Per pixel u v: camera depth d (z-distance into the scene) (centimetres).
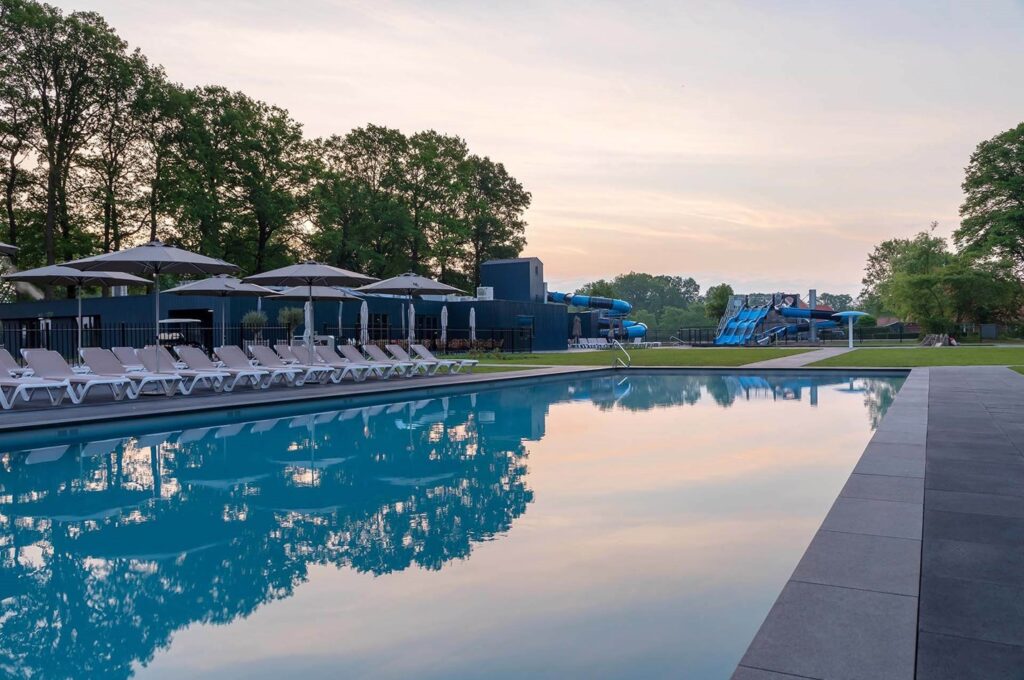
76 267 1372
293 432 1033
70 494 639
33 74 3108
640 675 281
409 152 4775
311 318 1966
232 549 470
